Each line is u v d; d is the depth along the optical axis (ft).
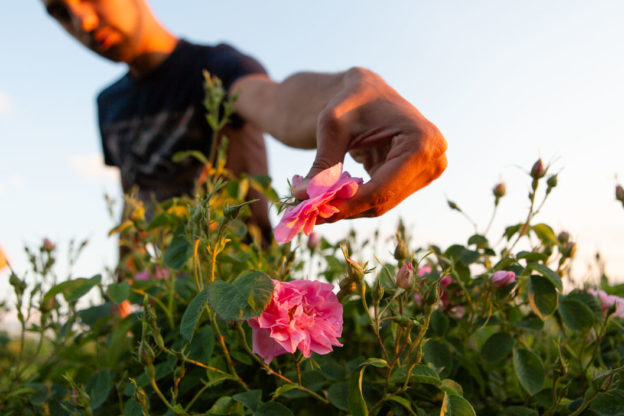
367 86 2.87
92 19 6.03
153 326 2.53
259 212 6.39
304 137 4.17
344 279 2.61
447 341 3.34
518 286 3.35
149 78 6.89
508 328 3.66
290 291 2.54
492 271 3.42
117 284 3.62
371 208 2.55
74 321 4.37
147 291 3.82
